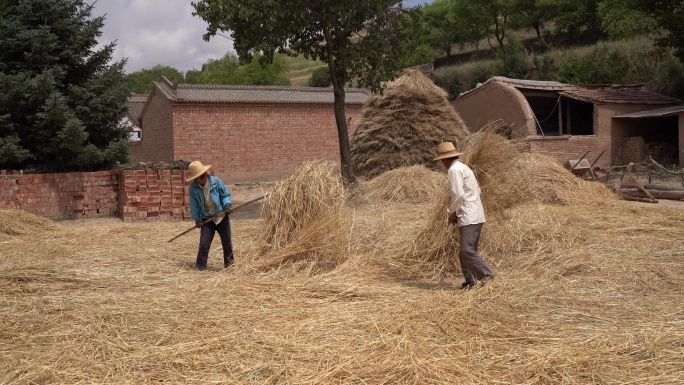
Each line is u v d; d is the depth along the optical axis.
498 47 52.38
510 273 6.74
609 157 23.12
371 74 15.40
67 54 15.20
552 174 13.30
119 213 14.65
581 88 24.28
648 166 18.20
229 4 13.50
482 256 7.40
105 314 5.15
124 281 6.55
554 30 48.19
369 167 16.64
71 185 14.12
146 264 7.62
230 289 6.03
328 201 7.48
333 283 6.18
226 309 5.34
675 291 5.94
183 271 7.20
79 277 6.66
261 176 28.94
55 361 4.14
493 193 7.32
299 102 29.41
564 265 6.86
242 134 28.53
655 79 29.41
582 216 10.22
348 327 4.75
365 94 32.16
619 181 17.66
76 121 14.06
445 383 3.70
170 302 5.58
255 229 10.70
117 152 15.39
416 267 6.98
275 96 29.69
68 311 5.30
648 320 4.96
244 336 4.55
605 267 6.79
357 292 5.87
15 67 15.05
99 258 7.99
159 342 4.46
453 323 4.80
